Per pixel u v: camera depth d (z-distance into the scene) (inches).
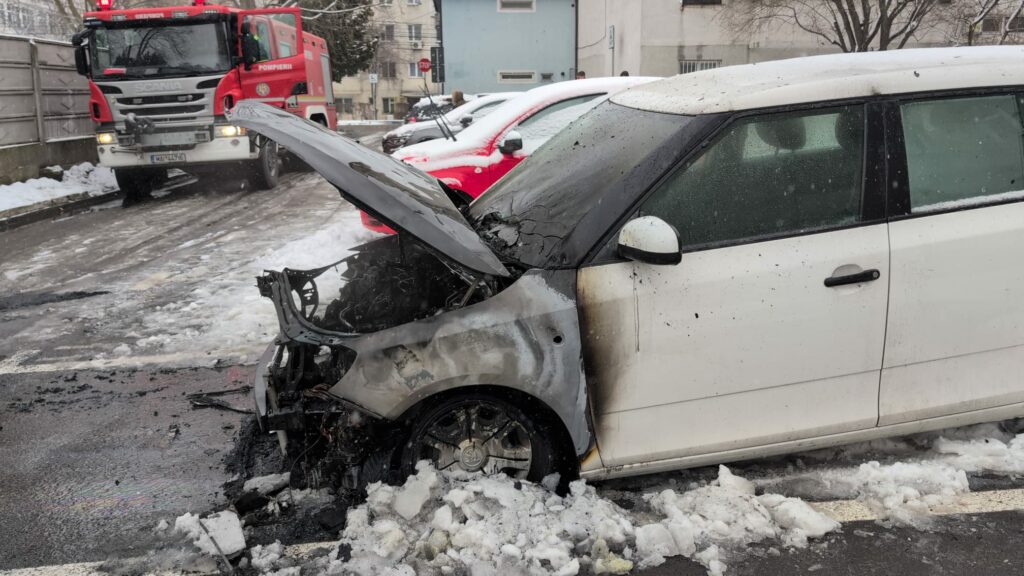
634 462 125.6
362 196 120.0
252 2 1067.9
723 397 125.2
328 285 215.3
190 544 126.5
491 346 119.5
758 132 125.9
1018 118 132.1
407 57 2568.9
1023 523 122.0
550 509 123.1
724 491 129.0
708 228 123.6
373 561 115.1
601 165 137.1
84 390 198.8
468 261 117.7
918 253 125.3
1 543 130.3
